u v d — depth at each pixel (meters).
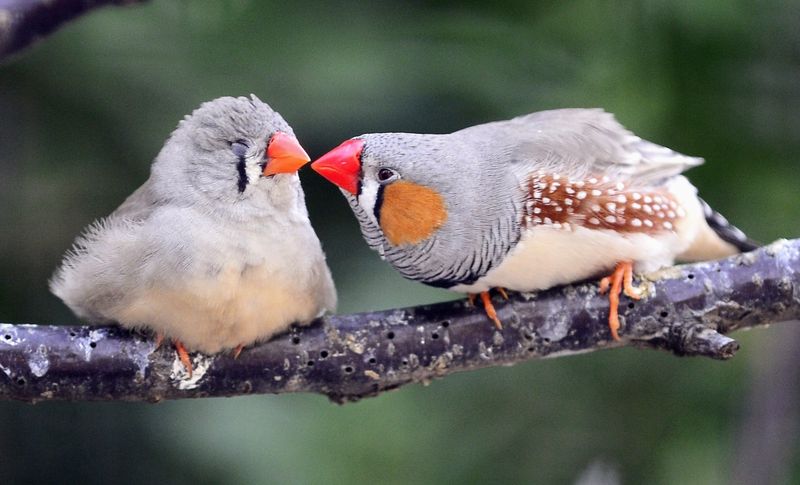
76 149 10.69
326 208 10.77
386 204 7.77
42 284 10.70
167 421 10.37
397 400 10.82
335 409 10.67
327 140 10.56
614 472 10.67
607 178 7.93
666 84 9.98
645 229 7.89
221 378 7.68
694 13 9.87
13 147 10.71
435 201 7.73
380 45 10.59
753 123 10.05
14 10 8.06
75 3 8.19
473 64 10.52
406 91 10.55
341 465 10.46
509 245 7.80
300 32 10.59
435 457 10.74
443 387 10.93
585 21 10.50
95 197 10.78
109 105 10.50
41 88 10.45
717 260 7.96
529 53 10.50
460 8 10.63
